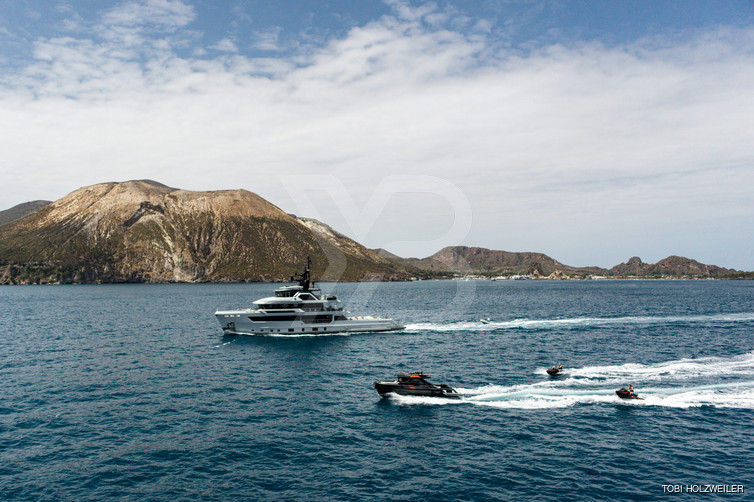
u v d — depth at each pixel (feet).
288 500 81.35
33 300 565.94
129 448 101.60
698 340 243.19
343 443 105.91
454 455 99.91
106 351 211.61
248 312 254.68
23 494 82.07
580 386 151.84
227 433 110.83
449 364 185.26
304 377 164.76
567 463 96.07
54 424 115.03
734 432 111.96
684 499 82.48
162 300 560.20
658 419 120.98
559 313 388.98
